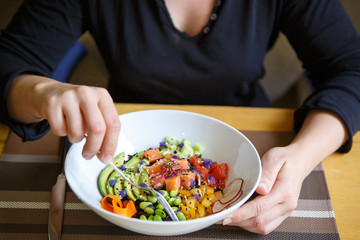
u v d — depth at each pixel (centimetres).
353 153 97
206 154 90
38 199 80
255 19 124
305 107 100
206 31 121
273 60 248
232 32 123
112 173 81
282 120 107
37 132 93
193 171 82
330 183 87
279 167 80
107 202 73
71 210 78
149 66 128
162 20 119
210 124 90
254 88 147
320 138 91
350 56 118
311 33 123
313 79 132
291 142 94
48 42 119
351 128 93
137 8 119
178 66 128
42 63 118
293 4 122
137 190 78
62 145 96
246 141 82
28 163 89
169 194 78
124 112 106
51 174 87
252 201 72
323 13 122
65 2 121
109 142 69
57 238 70
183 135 93
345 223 77
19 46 114
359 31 223
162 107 109
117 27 124
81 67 224
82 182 73
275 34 138
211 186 81
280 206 74
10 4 239
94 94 68
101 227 74
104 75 220
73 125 65
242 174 79
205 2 119
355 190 86
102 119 65
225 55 126
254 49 130
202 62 127
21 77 93
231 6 118
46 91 76
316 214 79
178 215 71
